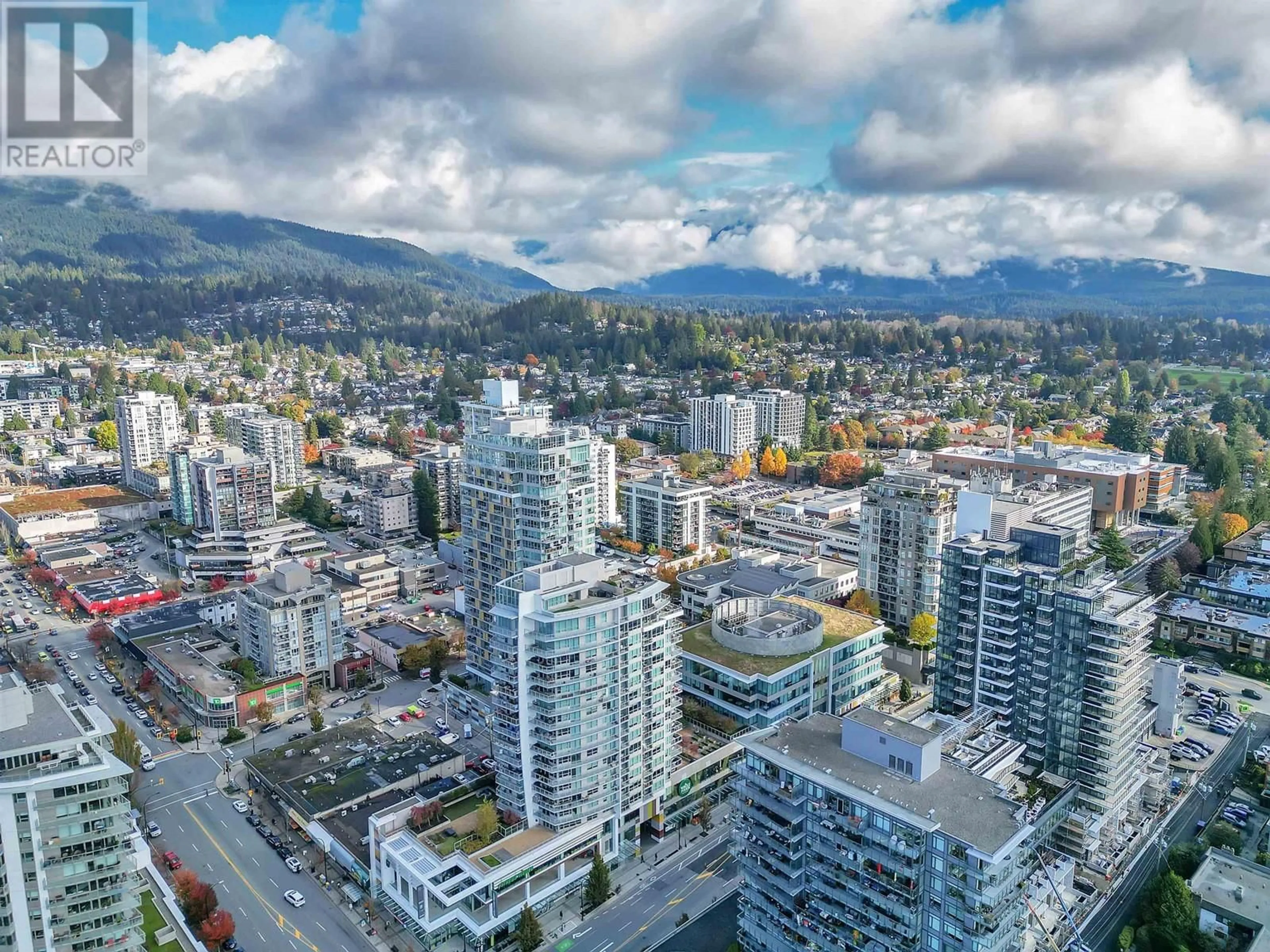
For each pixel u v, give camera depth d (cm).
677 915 17625
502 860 17038
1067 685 19675
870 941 14175
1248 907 16250
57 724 14388
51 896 13912
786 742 15675
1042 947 16338
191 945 16312
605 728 18225
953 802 13862
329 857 19450
